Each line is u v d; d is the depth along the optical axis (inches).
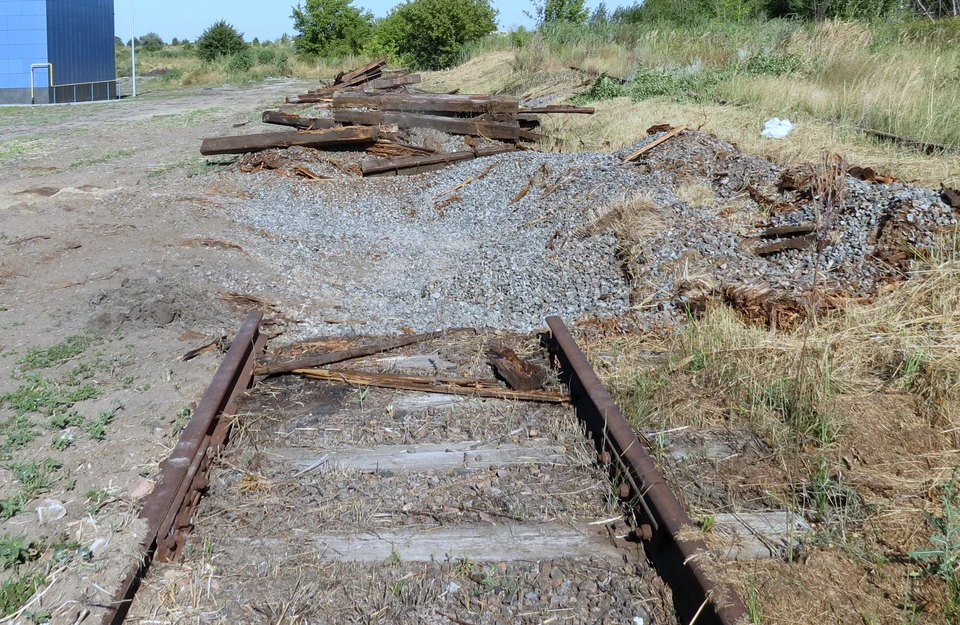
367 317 277.4
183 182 510.9
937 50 623.2
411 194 498.9
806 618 125.9
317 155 564.1
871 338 226.1
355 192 504.7
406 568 140.5
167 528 145.0
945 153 394.3
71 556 136.8
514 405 203.6
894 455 176.2
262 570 140.0
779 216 331.9
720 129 506.6
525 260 326.3
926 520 151.5
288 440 187.2
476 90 1062.4
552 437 187.2
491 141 600.1
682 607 128.6
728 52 809.5
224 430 187.0
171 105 1122.0
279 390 216.5
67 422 189.3
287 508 158.6
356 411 202.7
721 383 212.8
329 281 318.7
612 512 155.5
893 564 139.9
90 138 753.6
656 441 183.9
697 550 131.8
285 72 1835.6
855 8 816.9
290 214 434.6
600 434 181.5
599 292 287.9
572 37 1142.3
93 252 328.5
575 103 750.5
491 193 465.7
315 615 129.3
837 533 148.6
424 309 286.7
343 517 155.6
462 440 186.5
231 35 2094.0
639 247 306.5
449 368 228.8
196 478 160.9
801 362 199.9
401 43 1728.6
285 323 268.5
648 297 273.6
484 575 137.9
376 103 613.0
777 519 153.3
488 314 279.7
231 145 576.7
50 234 359.6
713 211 353.1
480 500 160.6
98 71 1409.9
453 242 390.0
